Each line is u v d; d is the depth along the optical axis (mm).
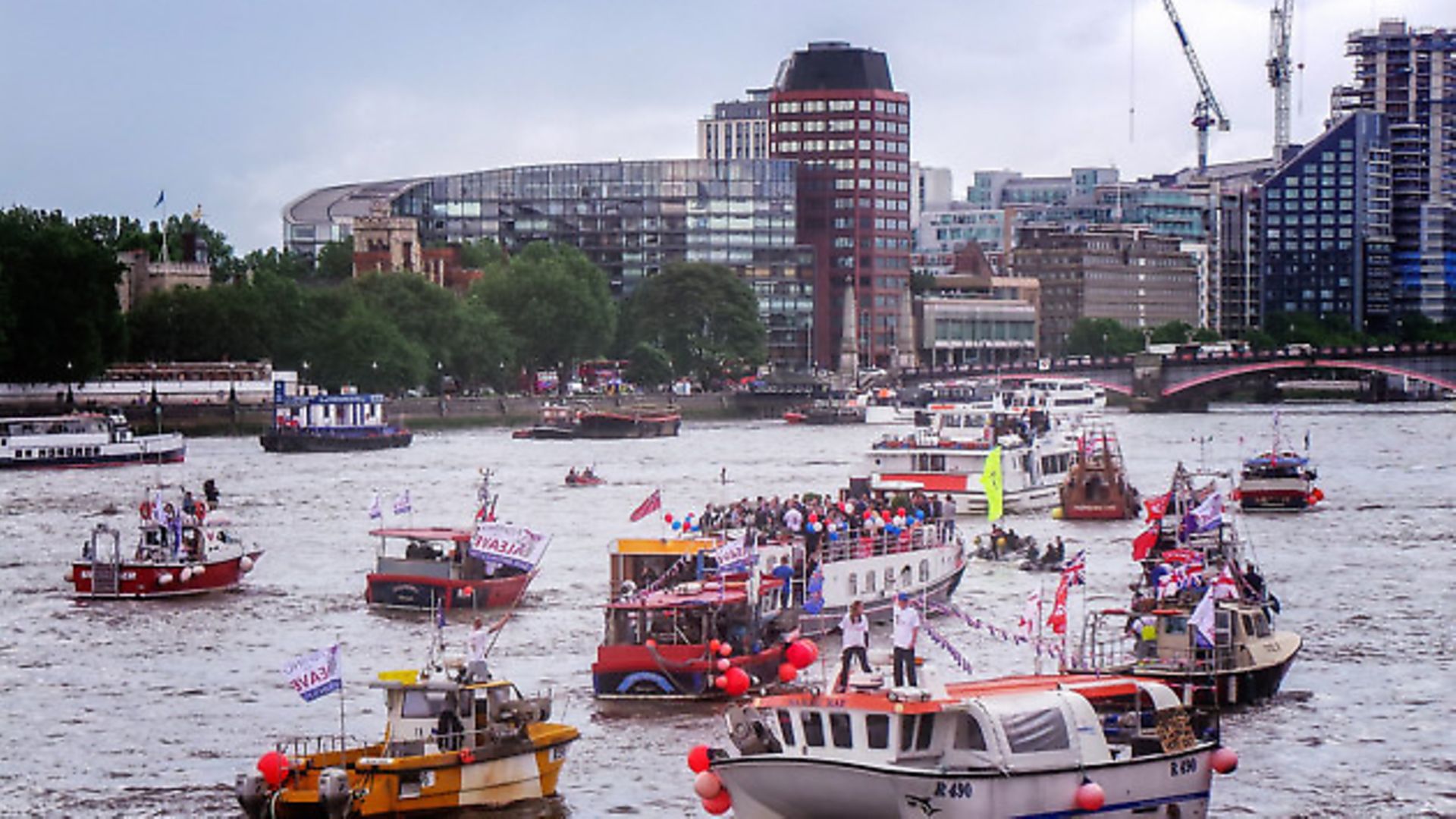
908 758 68875
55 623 125438
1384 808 80812
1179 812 73562
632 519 123312
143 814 80250
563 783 83938
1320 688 101688
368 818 75500
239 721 96438
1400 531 176000
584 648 114688
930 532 129125
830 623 115125
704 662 98438
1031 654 108312
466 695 78938
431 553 132875
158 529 139000
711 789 71938
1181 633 96062
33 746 91438
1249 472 195875
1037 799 69375
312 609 130500
